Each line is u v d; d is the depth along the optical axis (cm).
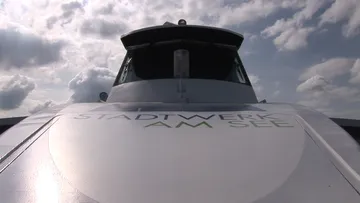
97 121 288
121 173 212
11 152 242
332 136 259
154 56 484
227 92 450
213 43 491
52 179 211
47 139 259
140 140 251
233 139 253
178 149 238
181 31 481
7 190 204
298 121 288
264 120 290
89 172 215
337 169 219
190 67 475
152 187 199
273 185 202
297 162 225
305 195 196
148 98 438
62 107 338
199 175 209
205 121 288
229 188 199
